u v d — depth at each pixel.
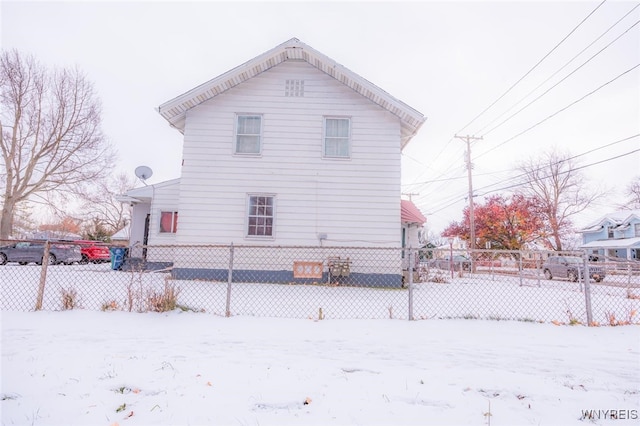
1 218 27.16
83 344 4.70
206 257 12.09
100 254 20.36
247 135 12.66
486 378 3.80
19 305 6.93
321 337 5.24
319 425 2.79
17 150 26.38
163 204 14.42
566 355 4.63
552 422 2.92
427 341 5.14
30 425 2.76
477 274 22.75
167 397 3.23
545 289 13.27
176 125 13.37
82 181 29.64
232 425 2.78
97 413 2.95
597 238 38.72
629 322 6.52
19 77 25.80
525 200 42.81
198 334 5.25
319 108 12.70
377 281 11.98
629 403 3.29
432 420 2.91
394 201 12.31
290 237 12.19
